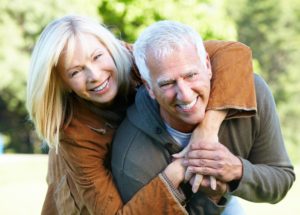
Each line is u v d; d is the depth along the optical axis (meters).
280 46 27.38
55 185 3.97
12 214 7.24
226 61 3.44
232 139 3.43
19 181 9.46
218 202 3.46
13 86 18.53
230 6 27.00
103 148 3.54
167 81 3.12
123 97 3.65
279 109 26.61
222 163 3.25
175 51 3.10
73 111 3.53
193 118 3.26
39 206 7.64
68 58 3.36
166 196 3.34
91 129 3.52
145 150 3.45
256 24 27.38
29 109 3.49
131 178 3.47
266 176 3.39
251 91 3.38
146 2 12.89
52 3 17.03
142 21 13.00
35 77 3.41
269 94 3.50
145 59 3.17
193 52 3.14
